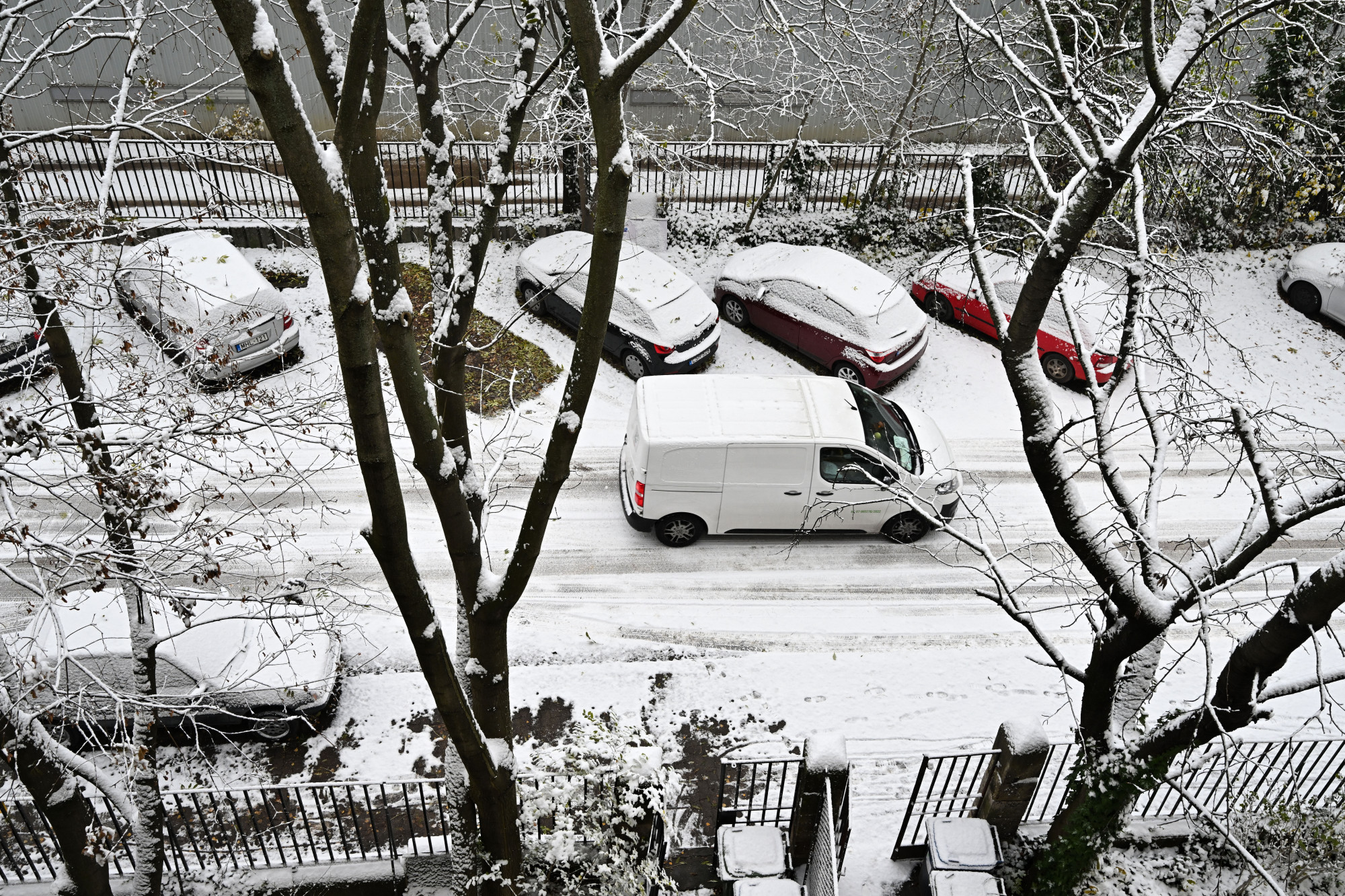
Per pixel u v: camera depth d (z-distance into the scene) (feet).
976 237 23.54
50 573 19.08
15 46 41.63
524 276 49.57
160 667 28.66
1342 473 17.94
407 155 57.36
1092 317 46.85
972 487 42.45
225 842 26.45
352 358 12.33
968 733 31.68
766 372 48.65
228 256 44.37
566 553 37.78
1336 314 54.44
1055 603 36.86
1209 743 21.90
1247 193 41.88
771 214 57.00
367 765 29.43
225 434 20.80
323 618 29.73
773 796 28.96
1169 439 22.49
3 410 16.22
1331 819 27.76
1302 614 18.04
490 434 43.14
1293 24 26.66
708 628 34.88
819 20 42.06
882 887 26.35
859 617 35.76
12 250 18.16
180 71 51.88
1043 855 25.89
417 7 18.44
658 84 44.78
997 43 20.94
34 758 19.12
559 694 32.01
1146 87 25.04
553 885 23.62
